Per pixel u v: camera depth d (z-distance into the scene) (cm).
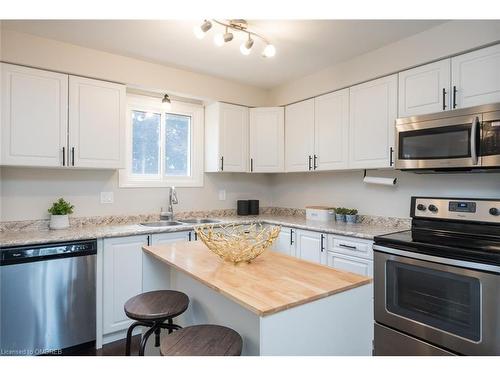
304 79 323
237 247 150
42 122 232
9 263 194
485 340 158
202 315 167
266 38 235
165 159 337
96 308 228
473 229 197
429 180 253
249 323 133
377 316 208
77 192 277
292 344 106
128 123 311
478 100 199
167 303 154
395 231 244
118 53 262
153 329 155
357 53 264
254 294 111
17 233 232
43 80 233
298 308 107
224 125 337
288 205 388
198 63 286
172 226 276
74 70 245
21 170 251
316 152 311
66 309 214
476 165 189
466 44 202
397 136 230
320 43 245
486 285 158
